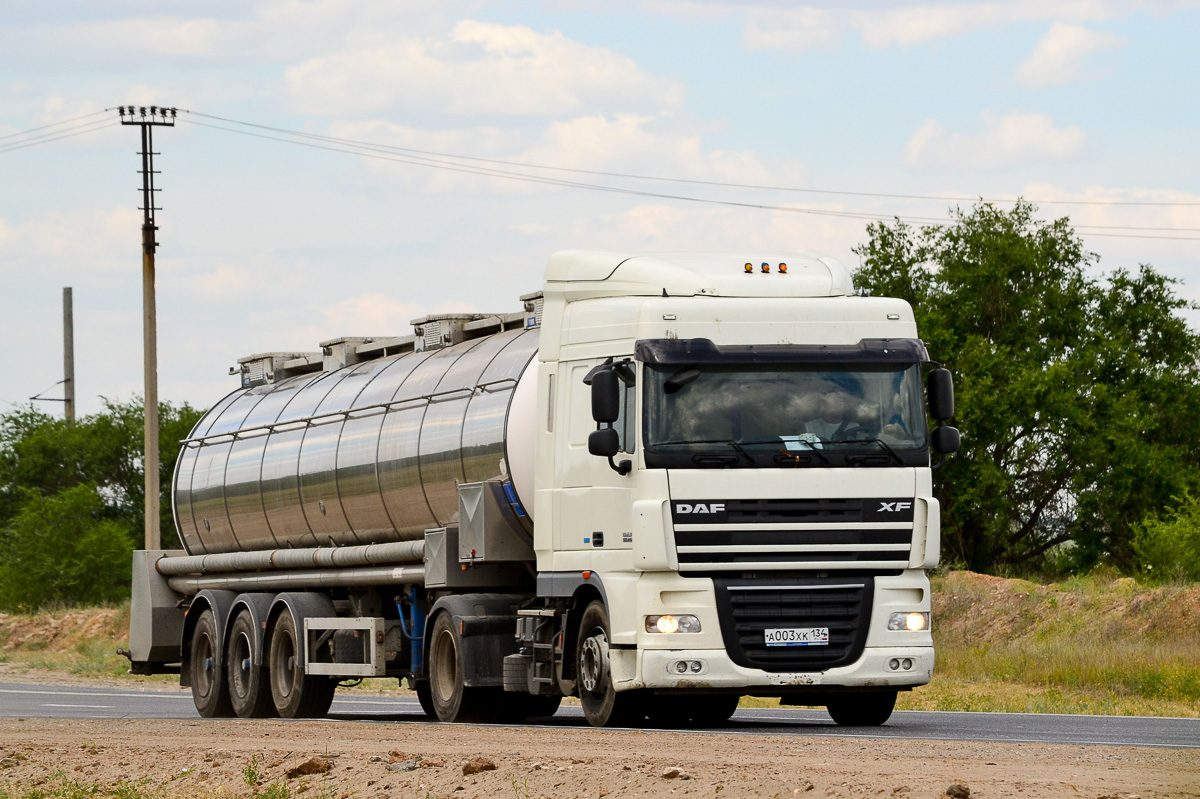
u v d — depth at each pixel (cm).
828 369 3822
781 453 3738
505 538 4534
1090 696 6128
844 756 2808
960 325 13038
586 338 4009
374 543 5384
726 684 3694
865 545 3759
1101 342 13162
